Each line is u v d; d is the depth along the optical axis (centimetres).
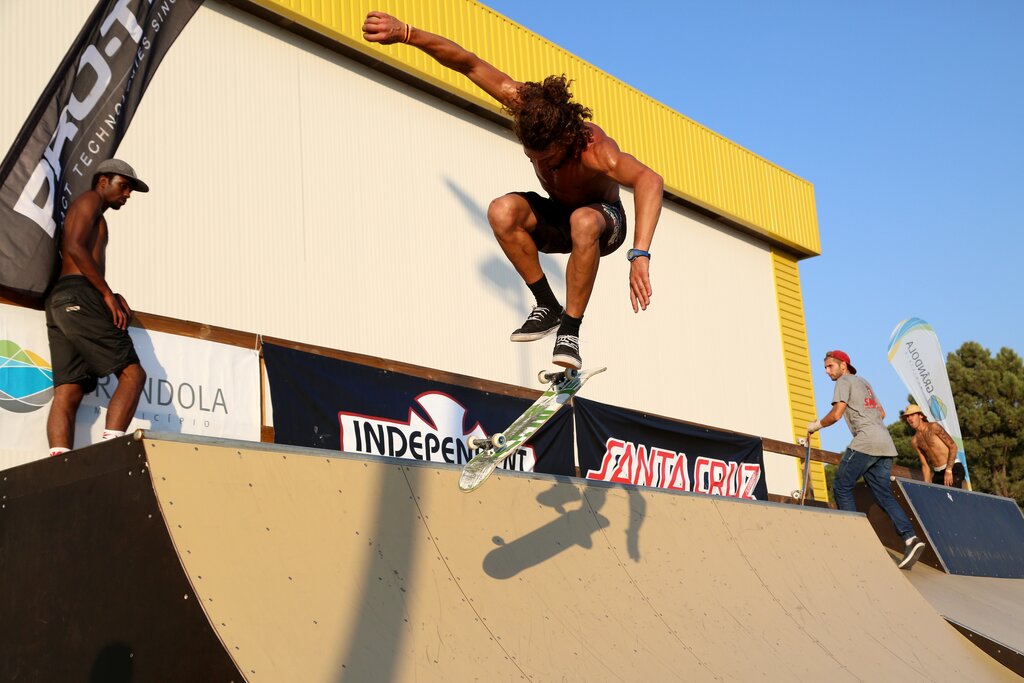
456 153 991
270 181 810
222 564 329
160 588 323
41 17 680
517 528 463
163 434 349
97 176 538
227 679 298
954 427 1241
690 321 1204
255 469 370
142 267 701
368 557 381
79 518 354
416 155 947
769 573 589
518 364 985
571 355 372
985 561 958
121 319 512
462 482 362
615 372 1081
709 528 586
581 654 412
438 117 984
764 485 986
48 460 371
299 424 620
